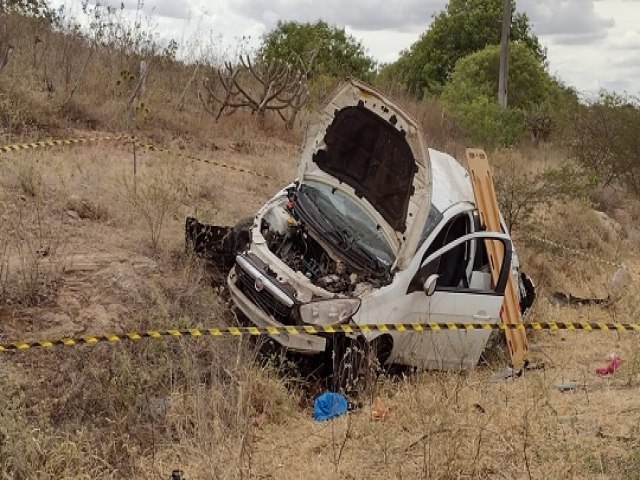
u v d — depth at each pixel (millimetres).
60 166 9922
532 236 12062
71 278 7203
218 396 6027
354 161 7484
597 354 8469
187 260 7973
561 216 13758
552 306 10312
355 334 6680
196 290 7562
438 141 19203
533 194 12320
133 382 6027
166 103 15008
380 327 6539
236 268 7273
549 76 36344
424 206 6852
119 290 7191
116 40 15820
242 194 11180
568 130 20031
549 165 17094
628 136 18234
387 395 6797
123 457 5496
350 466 5473
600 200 16391
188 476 5258
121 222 8727
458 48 43344
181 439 5656
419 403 6277
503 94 28375
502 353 8273
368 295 6812
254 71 16281
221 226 8797
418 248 7273
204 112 15320
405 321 7199
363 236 7406
